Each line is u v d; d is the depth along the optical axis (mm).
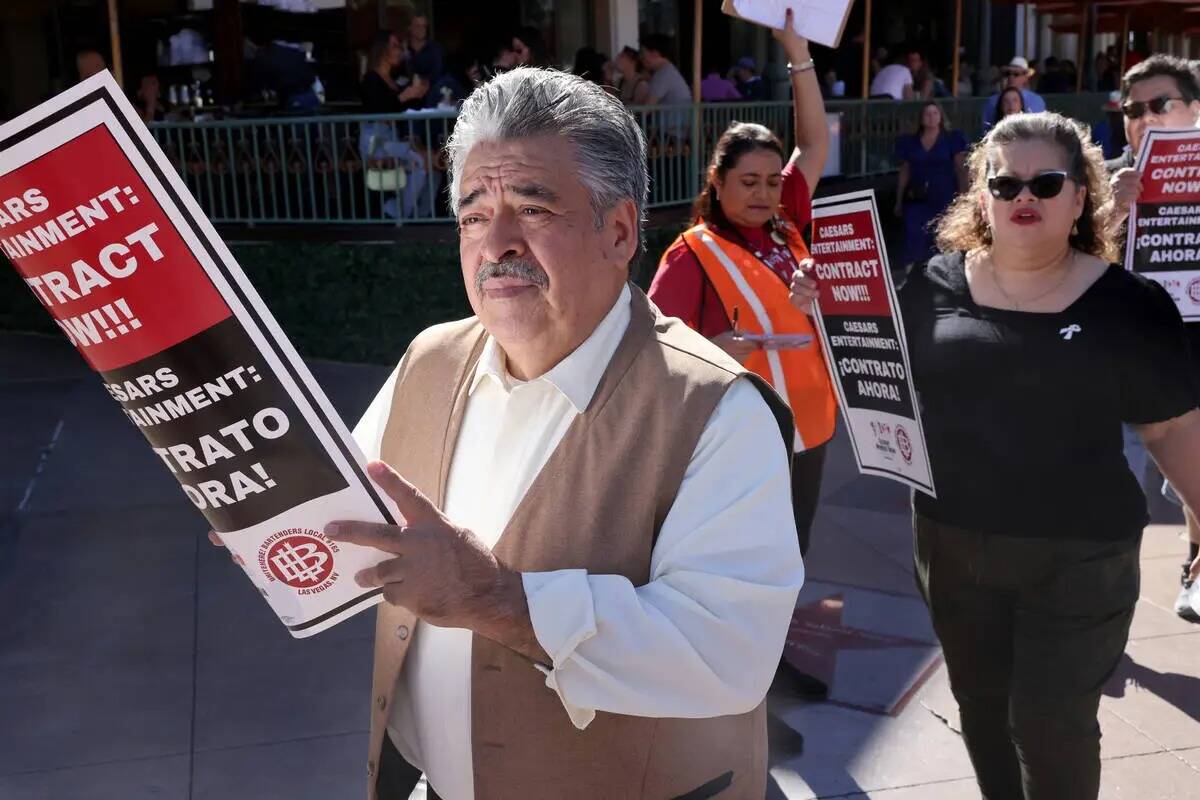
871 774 3270
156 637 4215
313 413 1209
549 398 1514
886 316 2479
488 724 1480
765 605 1371
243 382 1182
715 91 11938
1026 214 2348
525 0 13922
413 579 1254
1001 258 2434
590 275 1459
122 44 12586
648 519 1429
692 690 1347
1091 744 2439
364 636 4223
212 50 12156
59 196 1077
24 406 7379
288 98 9797
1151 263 3561
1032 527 2373
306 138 8703
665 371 1471
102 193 1087
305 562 1262
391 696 1629
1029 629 2436
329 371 8391
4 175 1062
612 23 14312
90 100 1061
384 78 8836
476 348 1649
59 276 1111
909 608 4383
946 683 3771
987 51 21359
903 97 14219
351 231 8586
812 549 5027
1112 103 10930
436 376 1662
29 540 5184
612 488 1441
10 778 3291
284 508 1235
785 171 3773
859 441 2732
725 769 1538
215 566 4875
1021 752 2480
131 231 1105
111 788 3240
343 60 12742
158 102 11336
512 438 1543
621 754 1465
